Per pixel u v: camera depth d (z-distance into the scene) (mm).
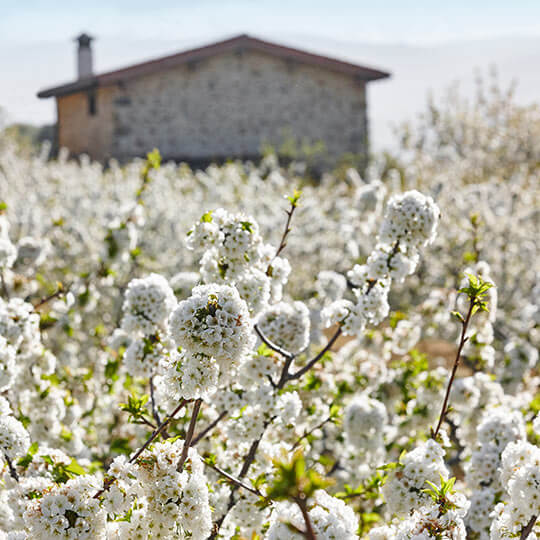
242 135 26828
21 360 4031
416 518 2459
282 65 27094
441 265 10828
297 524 2207
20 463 3094
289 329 3781
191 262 10828
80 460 4035
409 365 5539
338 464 5133
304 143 25891
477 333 4035
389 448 4980
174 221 11461
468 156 20031
